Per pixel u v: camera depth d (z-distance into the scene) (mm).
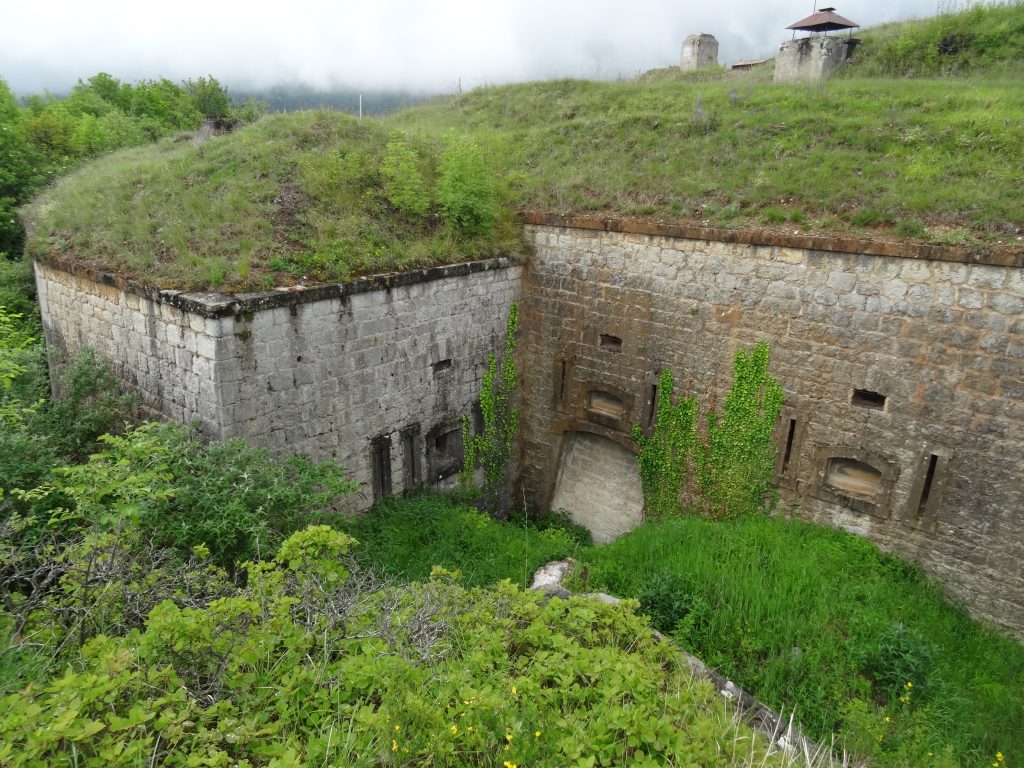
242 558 7934
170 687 4465
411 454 12188
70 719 3711
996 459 9164
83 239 11805
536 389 14227
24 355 11398
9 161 19969
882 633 7984
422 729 4426
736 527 10852
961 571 9680
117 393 11086
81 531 7723
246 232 10820
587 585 9656
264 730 4234
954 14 19734
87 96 32094
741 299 11086
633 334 12523
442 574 7258
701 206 11844
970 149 11523
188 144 18375
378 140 14430
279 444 9992
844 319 10133
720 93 17500
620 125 16094
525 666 5480
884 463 10109
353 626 5320
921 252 9281
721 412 11672
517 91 23484
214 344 8945
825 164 11930
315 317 10031
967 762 6711
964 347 9203
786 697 7379
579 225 12758
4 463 8547
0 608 5551
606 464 13945
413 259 11500
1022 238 8984
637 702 4996
